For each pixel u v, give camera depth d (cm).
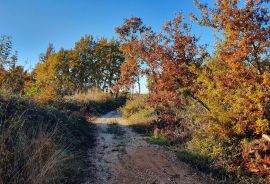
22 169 641
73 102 2420
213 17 1045
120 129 1897
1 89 1133
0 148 659
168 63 1398
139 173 953
